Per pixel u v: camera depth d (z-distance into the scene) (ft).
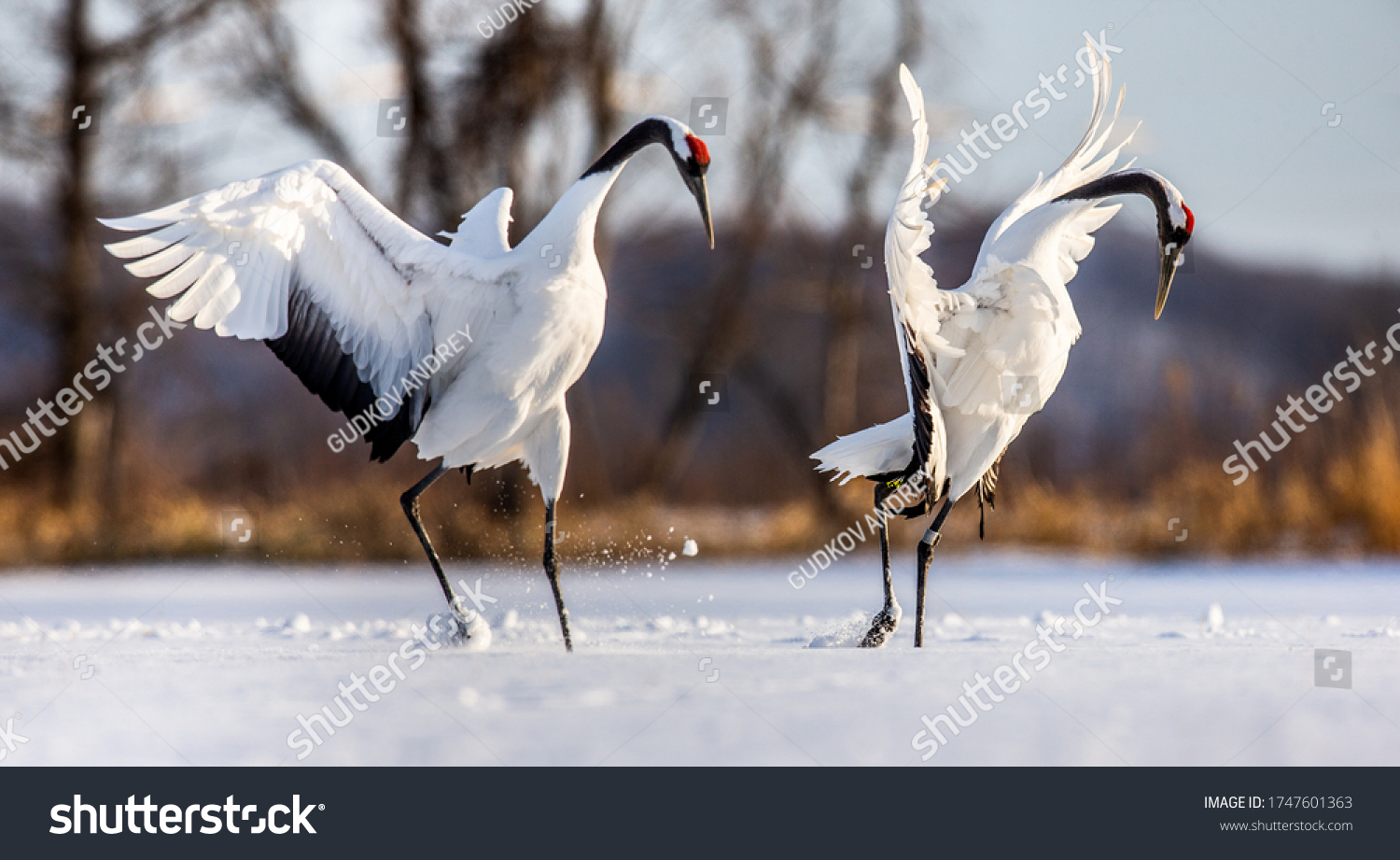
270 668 23.91
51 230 92.63
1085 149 32.24
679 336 101.91
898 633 33.32
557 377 29.40
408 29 83.15
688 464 108.27
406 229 28.04
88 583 60.03
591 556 74.54
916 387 28.53
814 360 106.01
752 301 99.55
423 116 83.56
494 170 84.02
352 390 28.96
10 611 44.14
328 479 80.79
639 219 94.73
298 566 71.41
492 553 74.08
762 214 94.58
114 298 92.32
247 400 89.35
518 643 30.42
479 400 29.27
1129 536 70.49
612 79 86.28
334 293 28.25
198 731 17.29
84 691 20.72
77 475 88.02
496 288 28.66
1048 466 83.20
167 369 92.12
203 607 44.93
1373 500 66.74
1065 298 29.35
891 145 90.53
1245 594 48.67
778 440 108.17
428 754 15.40
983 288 28.76
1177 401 74.38
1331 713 18.19
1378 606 42.60
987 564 67.72
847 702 18.51
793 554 77.05
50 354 92.48
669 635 33.09
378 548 73.15
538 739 16.07
